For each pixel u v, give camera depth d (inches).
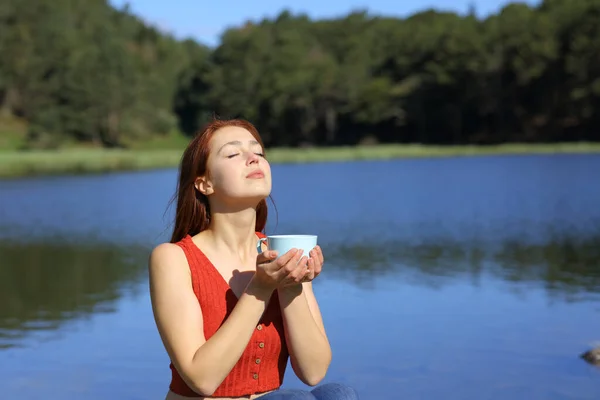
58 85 3725.4
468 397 195.9
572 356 231.9
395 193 970.1
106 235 578.6
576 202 800.3
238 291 106.4
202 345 101.0
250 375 105.7
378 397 196.5
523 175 1288.1
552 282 353.7
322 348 106.7
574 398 194.9
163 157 2283.5
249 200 107.3
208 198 111.3
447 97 3361.2
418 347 242.5
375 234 557.6
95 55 3786.9
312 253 100.3
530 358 229.9
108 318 292.2
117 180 1387.8
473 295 324.5
